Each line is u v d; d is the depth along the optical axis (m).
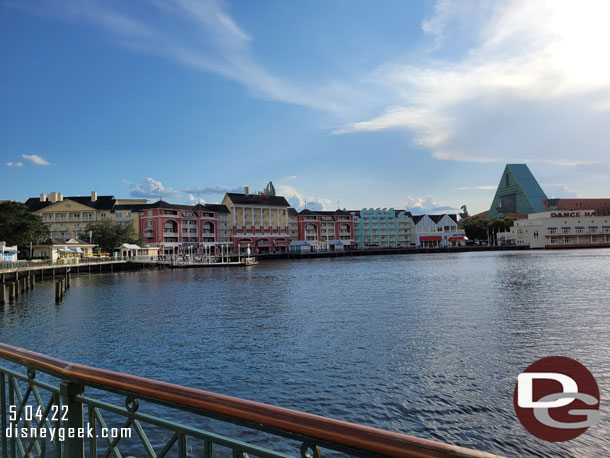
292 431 2.23
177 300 36.84
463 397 13.01
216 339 21.03
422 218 165.00
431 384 14.12
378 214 165.00
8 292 40.88
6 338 22.34
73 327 25.09
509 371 15.21
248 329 23.34
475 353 17.42
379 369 15.73
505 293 35.84
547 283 42.66
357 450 2.04
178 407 2.67
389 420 11.66
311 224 148.50
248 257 103.69
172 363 17.09
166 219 115.12
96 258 77.25
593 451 9.89
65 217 114.75
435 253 149.62
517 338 19.66
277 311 29.45
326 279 55.31
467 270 64.19
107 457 3.05
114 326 25.11
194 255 108.88
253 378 15.09
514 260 89.06
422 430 11.09
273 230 138.50
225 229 131.00
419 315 26.19
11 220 67.75
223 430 11.38
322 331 22.25
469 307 28.84
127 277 66.56
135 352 18.94
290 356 17.64
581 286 39.34
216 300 36.34
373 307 29.95
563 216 153.75
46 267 54.38
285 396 13.41
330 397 13.26
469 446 10.27
